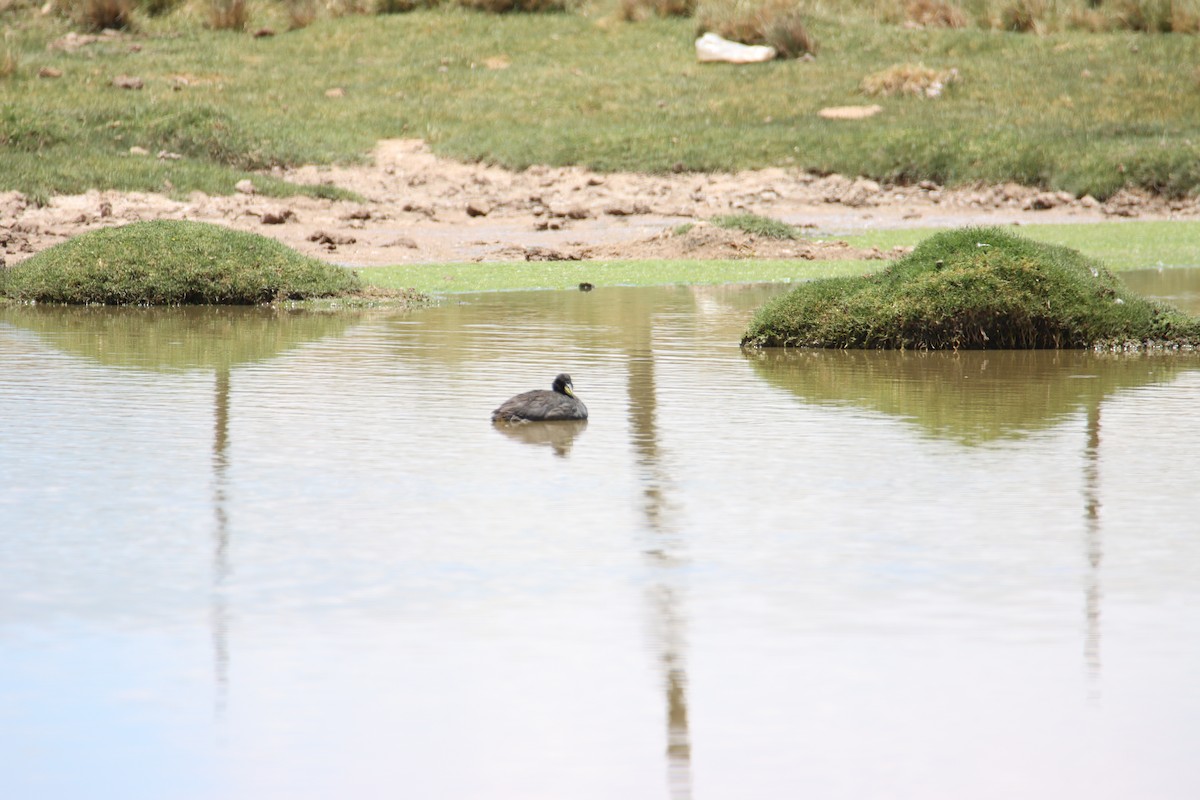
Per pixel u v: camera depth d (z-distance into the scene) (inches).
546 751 548.4
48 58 3831.2
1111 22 4188.0
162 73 3841.0
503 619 678.5
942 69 3878.0
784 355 1481.3
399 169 3331.7
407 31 4298.7
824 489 911.0
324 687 602.2
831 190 3225.9
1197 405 1194.6
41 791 517.3
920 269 1582.2
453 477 942.4
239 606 695.1
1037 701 588.4
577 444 1042.1
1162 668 619.2
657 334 1617.9
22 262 2070.6
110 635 657.6
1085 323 1534.2
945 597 706.2
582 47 4207.7
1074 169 3238.2
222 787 521.0
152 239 2010.3
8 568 750.5
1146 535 808.9
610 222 2883.9
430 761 540.4
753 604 697.6
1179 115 3582.7
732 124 3636.8
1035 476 943.7
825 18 4298.7
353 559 767.1
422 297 1952.5
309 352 1472.7
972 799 514.0
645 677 612.4
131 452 1007.6
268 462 981.2
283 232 2605.8
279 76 3912.4
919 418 1140.5
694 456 1002.7
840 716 575.8
